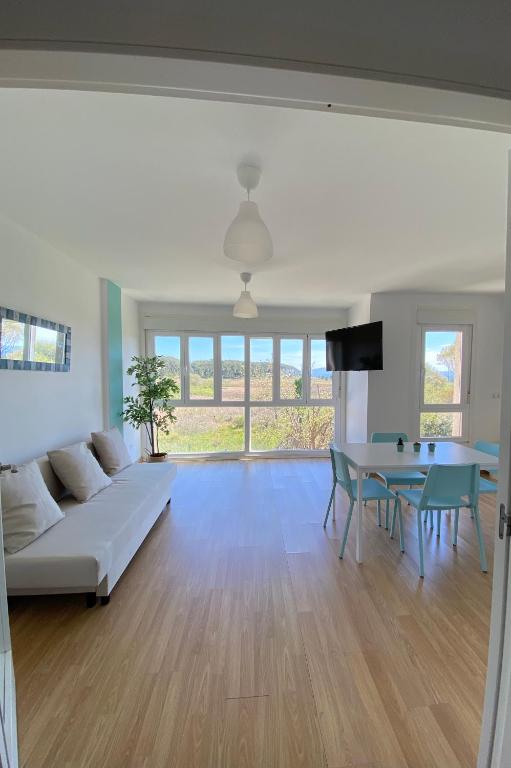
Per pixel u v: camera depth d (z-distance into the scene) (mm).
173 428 5230
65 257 2932
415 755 1119
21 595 1817
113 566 1939
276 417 5387
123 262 3098
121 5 698
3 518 1795
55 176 1676
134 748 1140
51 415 2732
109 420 3773
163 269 3307
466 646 1579
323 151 1459
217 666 1467
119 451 3295
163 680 1397
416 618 1769
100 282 3670
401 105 816
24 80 750
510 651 883
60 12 691
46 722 1226
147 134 1354
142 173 1643
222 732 1191
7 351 2180
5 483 1839
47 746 1146
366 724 1220
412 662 1488
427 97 796
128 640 1619
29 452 2441
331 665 1471
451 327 4555
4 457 2182
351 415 5066
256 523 2945
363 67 750
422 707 1282
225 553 2436
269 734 1185
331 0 737
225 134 1353
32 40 688
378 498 2549
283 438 5406
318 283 3857
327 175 1646
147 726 1212
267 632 1669
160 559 2354
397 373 4465
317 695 1332
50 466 2486
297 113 1229
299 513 3172
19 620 1760
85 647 1575
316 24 737
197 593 1980
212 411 5297
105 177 1685
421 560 2170
